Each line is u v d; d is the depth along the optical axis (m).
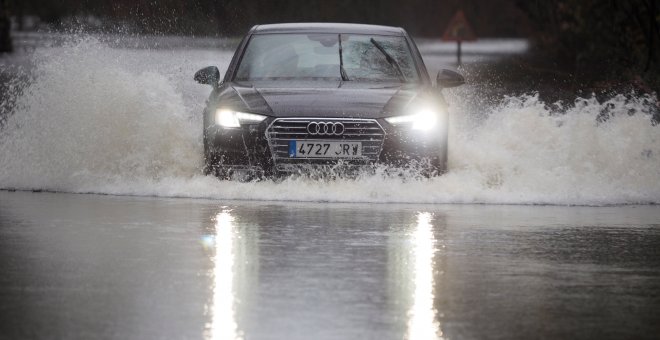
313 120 25.27
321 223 21.50
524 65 51.34
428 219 22.38
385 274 16.47
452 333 12.95
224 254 18.02
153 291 15.12
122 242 19.12
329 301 14.58
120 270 16.61
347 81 27.55
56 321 13.36
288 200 25.08
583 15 49.06
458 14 82.88
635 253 18.64
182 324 13.23
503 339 12.73
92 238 19.55
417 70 28.31
